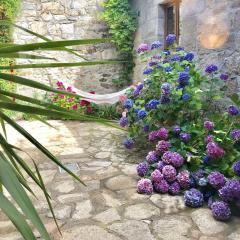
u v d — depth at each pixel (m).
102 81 6.54
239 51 3.00
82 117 0.74
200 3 3.55
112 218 1.91
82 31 6.47
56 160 0.76
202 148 2.51
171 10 4.91
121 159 3.12
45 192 0.80
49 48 0.73
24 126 4.88
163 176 2.32
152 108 2.91
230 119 2.54
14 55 0.75
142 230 1.76
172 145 2.62
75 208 2.04
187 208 2.05
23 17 6.15
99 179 2.57
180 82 2.84
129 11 6.04
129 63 6.40
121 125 3.20
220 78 2.95
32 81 0.73
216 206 1.89
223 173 2.25
